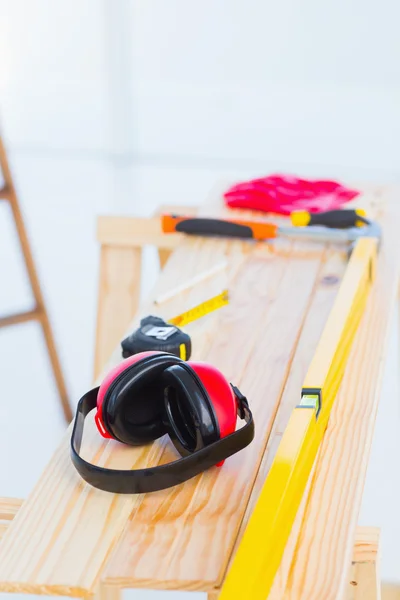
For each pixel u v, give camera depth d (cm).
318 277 139
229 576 71
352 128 541
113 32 475
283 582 77
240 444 91
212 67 652
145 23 652
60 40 599
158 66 662
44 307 214
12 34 596
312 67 636
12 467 209
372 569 102
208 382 90
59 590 77
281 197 171
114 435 92
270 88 625
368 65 625
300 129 543
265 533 76
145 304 131
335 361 105
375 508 191
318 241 154
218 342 119
